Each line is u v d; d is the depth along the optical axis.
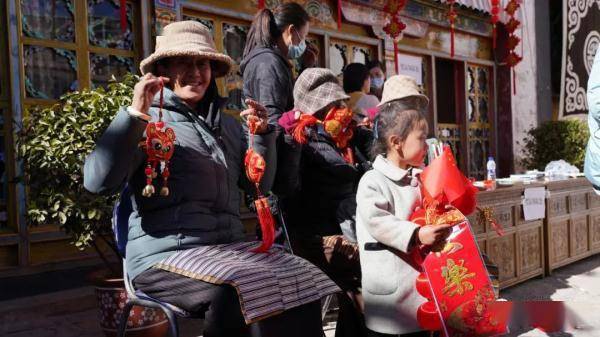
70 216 3.43
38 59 5.07
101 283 3.47
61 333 3.87
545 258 5.57
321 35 7.44
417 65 9.01
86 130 3.31
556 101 11.23
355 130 3.48
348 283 3.00
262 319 2.02
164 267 2.15
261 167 2.38
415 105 2.75
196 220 2.24
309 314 2.18
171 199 2.23
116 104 3.38
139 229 2.25
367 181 2.64
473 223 4.55
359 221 2.69
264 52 3.34
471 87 10.16
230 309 2.05
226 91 6.52
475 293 2.47
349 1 7.70
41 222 3.44
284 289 2.11
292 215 3.25
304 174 3.20
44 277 4.82
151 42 5.74
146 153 2.18
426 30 8.90
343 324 2.98
